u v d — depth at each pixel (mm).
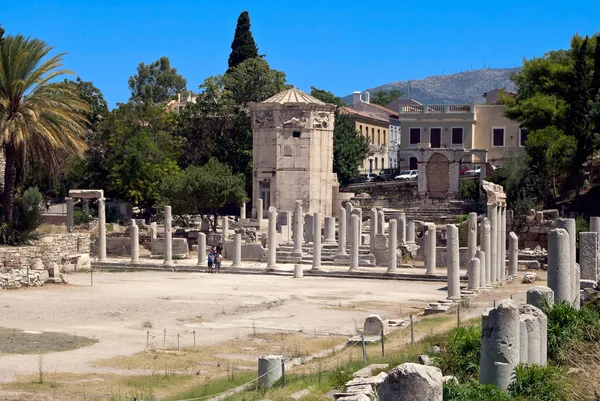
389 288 63938
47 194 106938
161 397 27797
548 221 84312
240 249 76875
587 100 89688
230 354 35938
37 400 26984
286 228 92750
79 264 70250
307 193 99875
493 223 65188
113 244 88562
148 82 195000
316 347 37812
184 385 29875
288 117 100188
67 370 31688
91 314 45812
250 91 120312
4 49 60094
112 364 33094
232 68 124188
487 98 136625
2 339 37594
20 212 63438
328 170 101812
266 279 70188
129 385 29516
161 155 107312
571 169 88688
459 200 98812
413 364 16062
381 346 35219
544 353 24969
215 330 42219
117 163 106312
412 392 15750
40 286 57625
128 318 45156
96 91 129750
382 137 150625
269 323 44906
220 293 58406
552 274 31500
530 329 24016
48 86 62125
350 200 103812
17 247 60156
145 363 33469
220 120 115812
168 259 77438
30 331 39906
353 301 55406
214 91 116562
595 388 23188
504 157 111000
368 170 132375
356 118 136500
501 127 115938
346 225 87688
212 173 94875
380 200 103500
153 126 112688
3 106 60656
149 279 67562
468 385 22266
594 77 94500
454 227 54219
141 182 104750
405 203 102062
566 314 28500
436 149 101438
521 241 84938
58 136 61000
